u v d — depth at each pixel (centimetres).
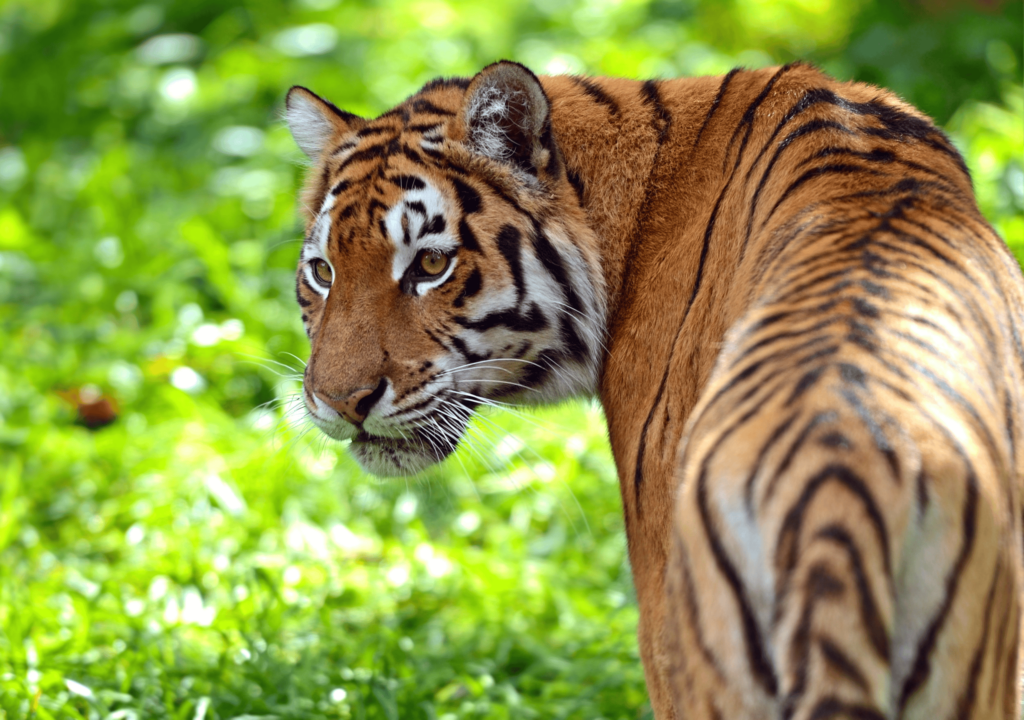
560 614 860
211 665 768
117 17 1923
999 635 388
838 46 1577
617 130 596
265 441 1012
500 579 876
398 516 960
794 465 360
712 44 1620
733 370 416
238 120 1557
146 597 860
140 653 765
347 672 761
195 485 963
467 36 1639
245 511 945
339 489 1000
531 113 571
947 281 430
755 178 534
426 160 582
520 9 1714
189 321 1178
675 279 557
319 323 611
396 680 742
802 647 345
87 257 1338
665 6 1677
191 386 1087
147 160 1519
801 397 376
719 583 371
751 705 367
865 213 466
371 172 594
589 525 957
